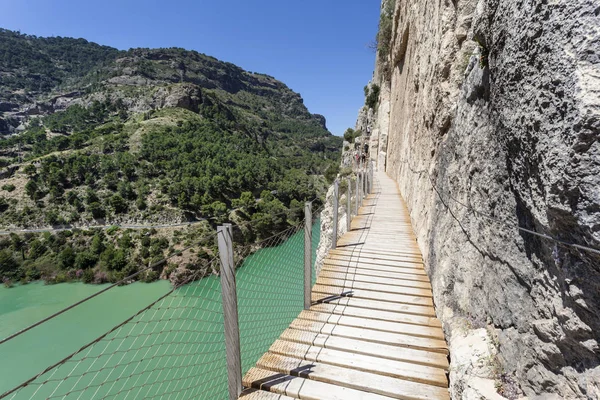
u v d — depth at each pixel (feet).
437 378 9.29
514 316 6.10
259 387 9.24
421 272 17.24
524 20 5.22
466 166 9.61
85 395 40.57
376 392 9.00
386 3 81.82
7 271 142.61
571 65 3.98
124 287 103.45
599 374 3.89
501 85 6.34
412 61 35.19
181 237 168.04
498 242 6.98
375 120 108.58
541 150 4.67
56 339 76.95
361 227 26.55
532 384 5.34
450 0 14.85
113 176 215.10
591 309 3.92
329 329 12.10
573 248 4.15
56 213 181.68
